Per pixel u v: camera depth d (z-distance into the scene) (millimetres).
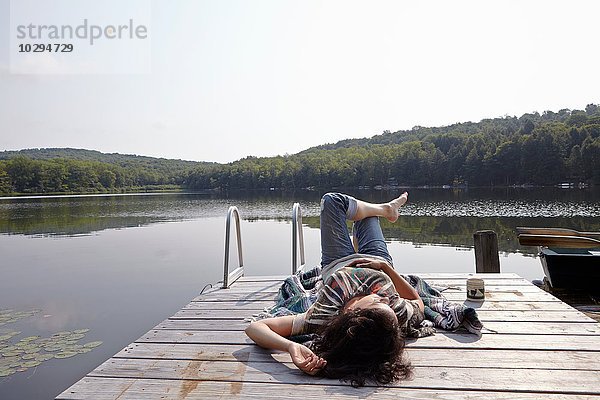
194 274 8555
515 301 2826
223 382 1791
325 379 1798
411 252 9727
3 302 6680
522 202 22406
